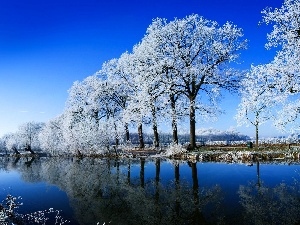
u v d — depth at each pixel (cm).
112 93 5572
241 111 2755
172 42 3734
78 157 5747
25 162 5916
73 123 6034
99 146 5197
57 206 1648
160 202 1619
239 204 1465
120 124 5388
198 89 3697
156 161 3531
